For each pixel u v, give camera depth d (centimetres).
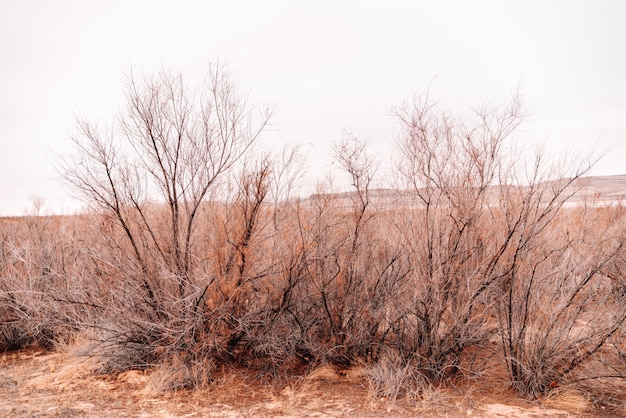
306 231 662
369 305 642
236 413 520
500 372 622
